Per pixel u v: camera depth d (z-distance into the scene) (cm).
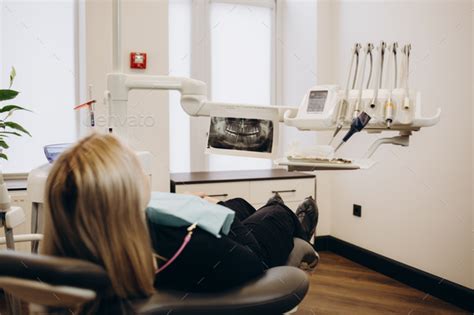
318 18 321
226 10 334
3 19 269
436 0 239
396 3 267
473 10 217
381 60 121
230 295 87
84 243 71
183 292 88
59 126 283
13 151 275
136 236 75
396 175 272
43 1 275
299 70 338
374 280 272
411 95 115
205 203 96
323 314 214
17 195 235
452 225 234
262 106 119
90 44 260
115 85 124
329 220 340
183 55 325
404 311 223
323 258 321
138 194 75
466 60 222
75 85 284
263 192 290
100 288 68
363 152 293
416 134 254
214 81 334
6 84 272
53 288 64
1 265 65
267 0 346
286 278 95
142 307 79
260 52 347
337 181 330
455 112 229
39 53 277
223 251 88
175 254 86
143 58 263
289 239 139
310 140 318
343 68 317
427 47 246
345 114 119
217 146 121
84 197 70
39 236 116
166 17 269
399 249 272
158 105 269
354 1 303
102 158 72
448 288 236
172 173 310
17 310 112
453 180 232
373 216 294
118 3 122
